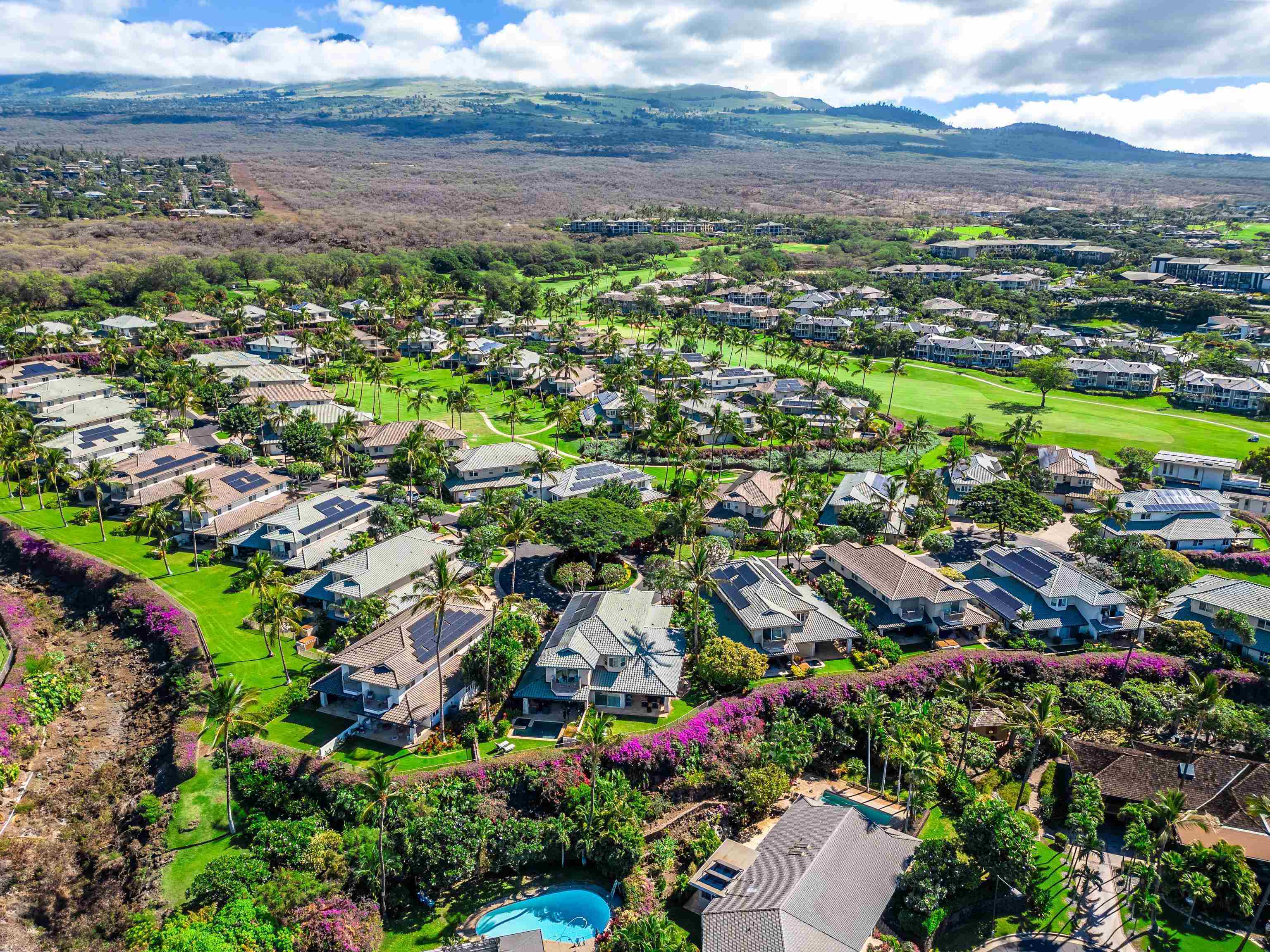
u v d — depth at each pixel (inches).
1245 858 3213.6
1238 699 4114.2
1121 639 4579.2
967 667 3725.4
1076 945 2908.5
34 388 7573.8
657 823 3353.8
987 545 5546.3
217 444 7032.5
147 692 4138.8
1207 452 7534.5
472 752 3484.3
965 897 3029.0
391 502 5831.7
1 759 3671.3
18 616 4835.1
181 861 3093.0
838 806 3324.3
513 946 2625.5
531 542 5374.0
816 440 7544.3
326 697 3804.1
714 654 3905.0
